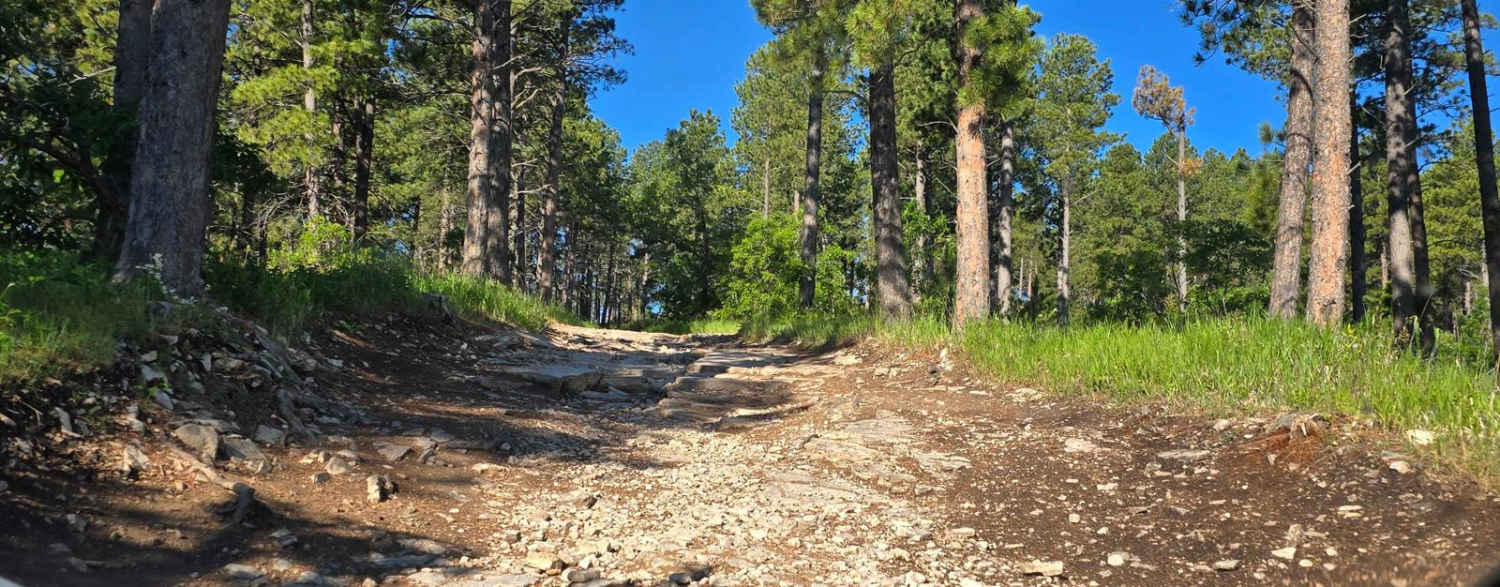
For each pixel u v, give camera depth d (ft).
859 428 24.16
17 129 26.30
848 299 80.74
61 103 26.18
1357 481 14.51
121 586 9.84
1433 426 16.08
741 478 18.88
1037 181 135.03
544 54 86.28
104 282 20.74
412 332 34.40
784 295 76.38
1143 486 16.69
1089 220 176.04
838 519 15.69
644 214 168.14
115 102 29.22
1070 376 27.07
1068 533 14.55
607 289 214.90
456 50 75.05
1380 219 132.57
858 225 160.66
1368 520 12.96
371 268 39.45
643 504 16.48
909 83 94.94
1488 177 46.09
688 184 176.65
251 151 31.65
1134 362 25.90
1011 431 22.82
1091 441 20.58
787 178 165.37
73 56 48.93
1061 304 104.27
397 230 108.06
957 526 15.29
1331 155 31.78
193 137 23.52
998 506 16.46
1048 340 31.91
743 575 12.51
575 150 134.31
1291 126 43.75
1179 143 170.50
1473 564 10.64
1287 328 24.71
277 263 40.60
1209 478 16.39
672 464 20.33
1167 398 22.47
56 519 11.09
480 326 42.78
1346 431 16.79
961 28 40.86
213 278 26.96
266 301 27.30
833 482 18.52
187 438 14.76
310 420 18.94
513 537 13.73
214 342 19.99
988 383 29.68
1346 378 19.85
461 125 97.86
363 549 12.35
